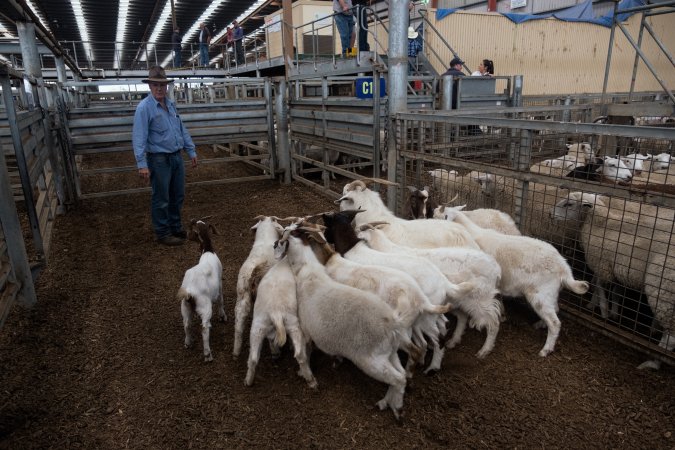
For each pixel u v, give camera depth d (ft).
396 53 20.33
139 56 120.98
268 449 10.08
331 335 10.87
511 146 22.76
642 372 12.24
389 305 11.18
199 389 12.00
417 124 22.82
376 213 16.76
